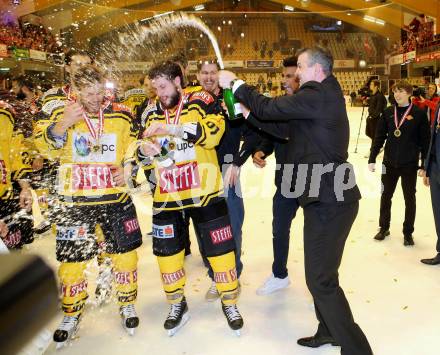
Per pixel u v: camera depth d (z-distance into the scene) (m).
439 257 3.61
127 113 2.64
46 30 17.41
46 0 15.70
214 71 2.92
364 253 3.88
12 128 2.64
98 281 3.02
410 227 4.03
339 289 2.22
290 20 32.19
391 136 3.99
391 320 2.77
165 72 2.48
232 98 2.44
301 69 2.24
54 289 0.34
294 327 2.74
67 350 2.54
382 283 3.28
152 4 22.47
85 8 18.38
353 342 2.19
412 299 3.03
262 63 28.83
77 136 2.52
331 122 2.16
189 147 2.57
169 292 2.71
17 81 4.07
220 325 2.79
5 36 14.23
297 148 2.27
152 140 2.54
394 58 26.78
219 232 2.63
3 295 0.31
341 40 31.06
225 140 2.96
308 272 2.22
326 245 2.18
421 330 2.65
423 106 4.49
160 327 2.79
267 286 3.18
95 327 2.79
